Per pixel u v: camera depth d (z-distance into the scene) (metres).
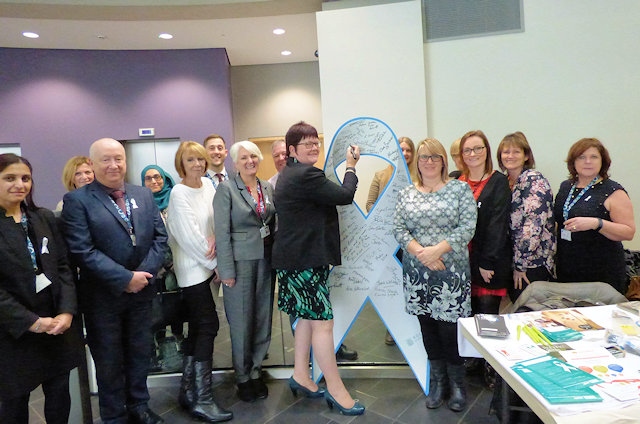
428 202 2.02
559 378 1.08
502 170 2.40
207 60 5.05
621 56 3.01
